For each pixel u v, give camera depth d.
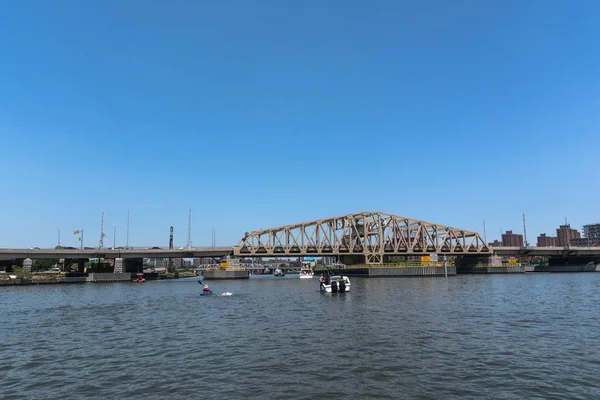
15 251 145.50
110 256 165.12
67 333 38.81
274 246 183.12
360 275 178.00
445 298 66.50
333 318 45.31
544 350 27.91
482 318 42.91
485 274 190.38
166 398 19.86
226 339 34.28
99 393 20.81
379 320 42.59
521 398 18.92
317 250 187.50
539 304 55.97
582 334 33.56
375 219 194.00
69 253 156.88
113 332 39.09
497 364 24.56
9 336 37.47
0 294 95.19
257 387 21.20
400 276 171.38
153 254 171.62
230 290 105.00
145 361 27.16
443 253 195.62
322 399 19.33
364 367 24.41
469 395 19.42
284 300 70.88
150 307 62.00
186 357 28.02
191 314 52.38
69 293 97.19
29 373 24.73
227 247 182.00
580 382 21.00
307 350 29.23
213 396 20.00
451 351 27.97
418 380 21.78
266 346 31.00
